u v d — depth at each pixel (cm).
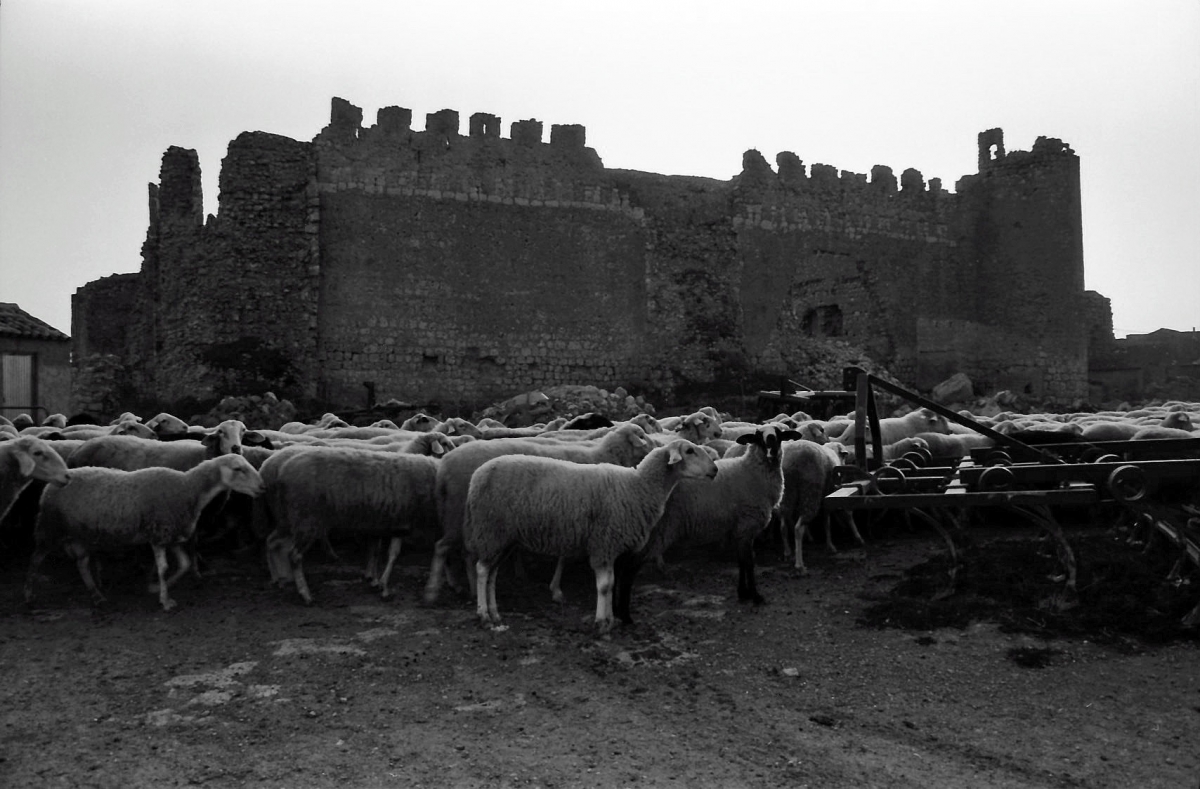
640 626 930
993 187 4334
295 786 597
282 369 3181
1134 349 5556
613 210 3756
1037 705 724
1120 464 857
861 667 813
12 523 1205
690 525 1005
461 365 3472
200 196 3353
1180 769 616
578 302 3662
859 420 1066
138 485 973
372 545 1098
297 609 982
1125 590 935
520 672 803
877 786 602
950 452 1541
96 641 876
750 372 3909
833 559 1198
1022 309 4219
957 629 891
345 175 3375
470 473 1030
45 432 1595
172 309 3275
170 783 601
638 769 624
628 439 1195
